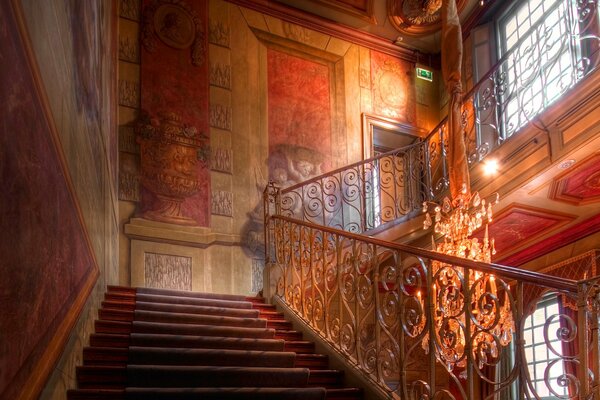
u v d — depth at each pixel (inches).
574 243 333.7
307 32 432.8
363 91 441.4
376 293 197.0
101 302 227.8
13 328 85.8
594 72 242.7
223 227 372.2
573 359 127.2
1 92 77.4
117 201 335.0
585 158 254.8
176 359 193.5
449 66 305.7
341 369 207.5
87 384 171.2
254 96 404.5
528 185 281.3
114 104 332.2
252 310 254.1
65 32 139.4
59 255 125.6
